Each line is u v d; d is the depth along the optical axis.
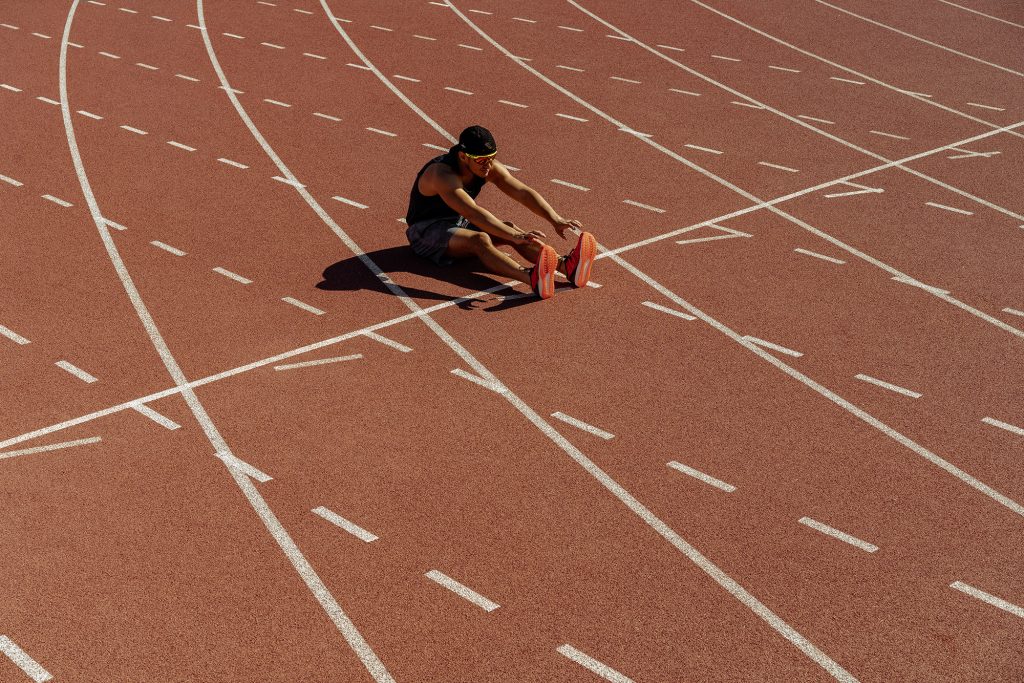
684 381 7.55
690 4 19.47
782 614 5.27
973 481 6.35
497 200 11.02
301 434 6.89
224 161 12.09
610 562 5.68
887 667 4.91
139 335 8.23
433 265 9.57
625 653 5.03
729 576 5.56
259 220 10.52
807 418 7.07
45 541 5.88
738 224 10.43
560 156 12.31
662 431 6.92
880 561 5.65
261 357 7.90
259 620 5.29
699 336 8.22
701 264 9.53
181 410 7.18
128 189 11.27
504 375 7.63
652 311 8.64
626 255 9.74
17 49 16.64
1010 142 12.89
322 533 5.93
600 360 7.85
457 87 14.87
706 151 12.51
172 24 17.98
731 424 7.00
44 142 12.71
